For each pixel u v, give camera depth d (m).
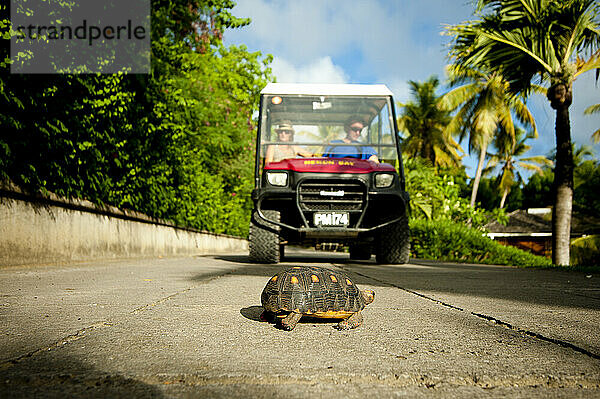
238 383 1.19
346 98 6.84
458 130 29.39
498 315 2.33
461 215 18.88
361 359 1.43
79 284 3.54
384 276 4.76
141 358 1.41
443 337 1.80
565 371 1.32
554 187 10.45
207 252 14.01
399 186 6.46
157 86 7.83
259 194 6.25
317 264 6.70
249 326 1.97
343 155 6.64
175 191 10.08
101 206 6.58
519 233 33.59
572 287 3.98
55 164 5.28
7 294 2.93
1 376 1.21
